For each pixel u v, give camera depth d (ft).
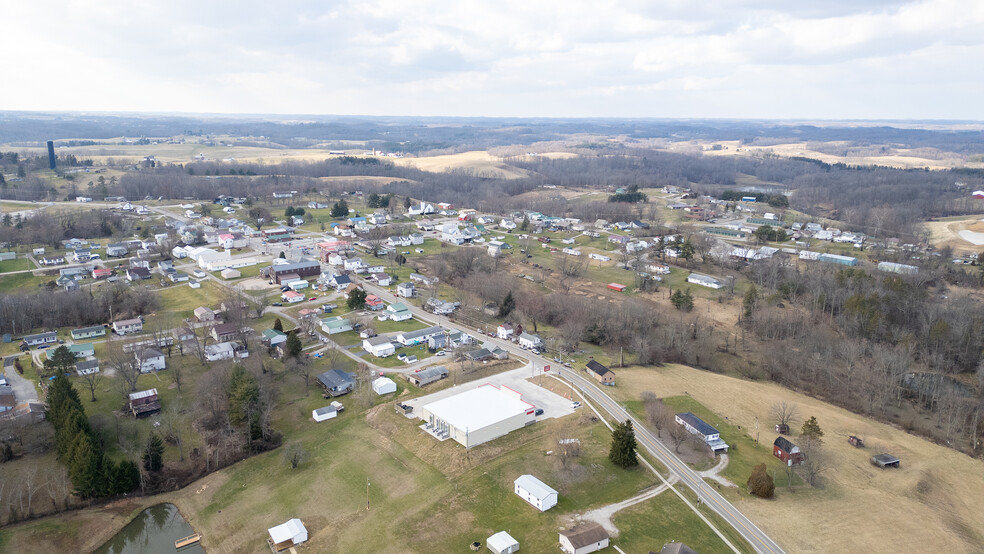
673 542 276.82
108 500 325.42
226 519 315.17
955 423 415.03
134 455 354.13
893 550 283.38
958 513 319.27
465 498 316.40
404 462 353.31
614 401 418.10
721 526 296.10
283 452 369.50
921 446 390.63
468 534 290.76
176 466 353.10
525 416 384.27
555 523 295.48
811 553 279.28
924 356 525.75
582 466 341.00
